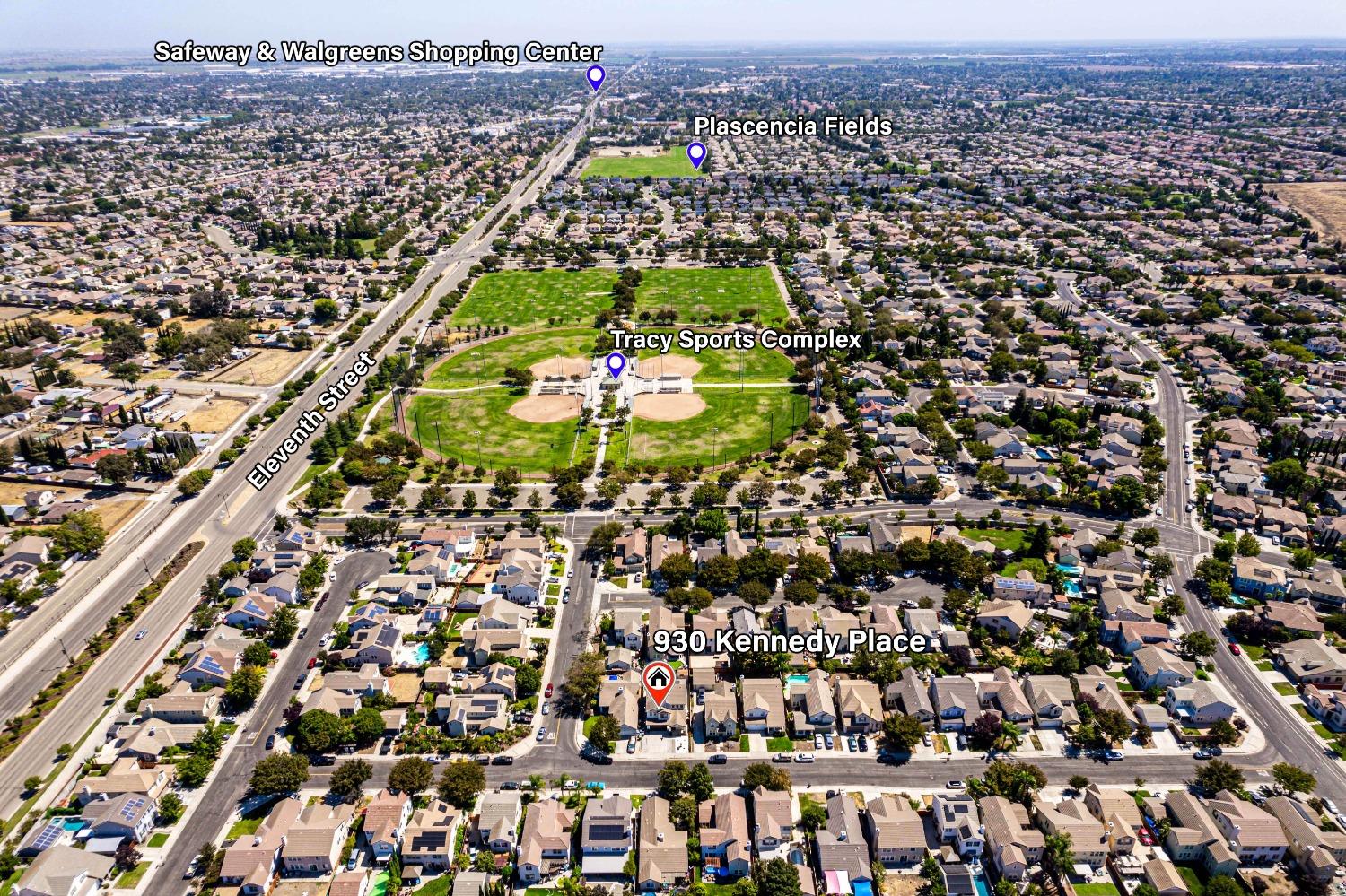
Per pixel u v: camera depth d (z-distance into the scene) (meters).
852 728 174.38
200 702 176.38
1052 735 171.88
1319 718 175.12
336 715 173.12
